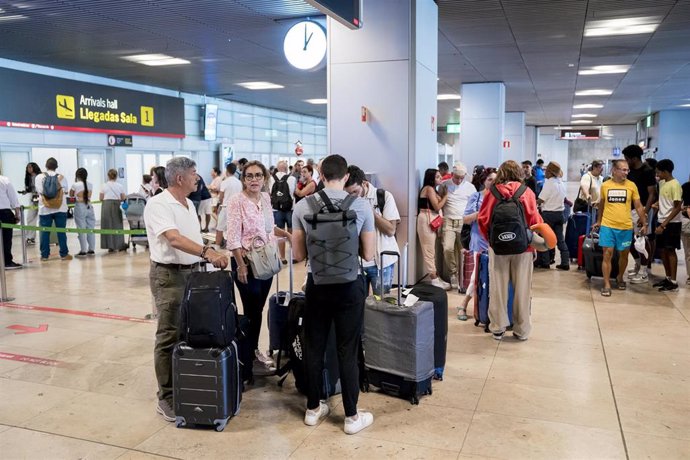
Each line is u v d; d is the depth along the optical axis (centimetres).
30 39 1134
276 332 463
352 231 350
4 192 938
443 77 1584
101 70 1513
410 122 746
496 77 1590
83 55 1303
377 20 748
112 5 892
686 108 2448
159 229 379
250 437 365
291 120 2719
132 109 1727
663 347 540
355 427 368
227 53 1277
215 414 369
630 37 1095
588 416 392
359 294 364
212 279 369
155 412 401
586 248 834
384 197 618
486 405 411
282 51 1253
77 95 1545
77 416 394
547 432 369
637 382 453
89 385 448
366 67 757
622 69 1464
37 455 341
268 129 2527
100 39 1135
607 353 523
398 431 372
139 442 358
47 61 1382
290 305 428
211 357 365
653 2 856
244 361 437
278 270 443
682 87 1797
